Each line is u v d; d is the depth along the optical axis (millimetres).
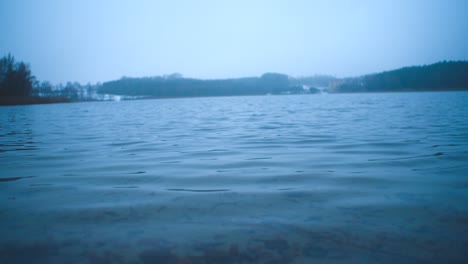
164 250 1910
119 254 1869
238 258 1815
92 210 2570
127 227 2236
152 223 2301
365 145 5707
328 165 4145
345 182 3301
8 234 2139
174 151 5500
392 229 2143
